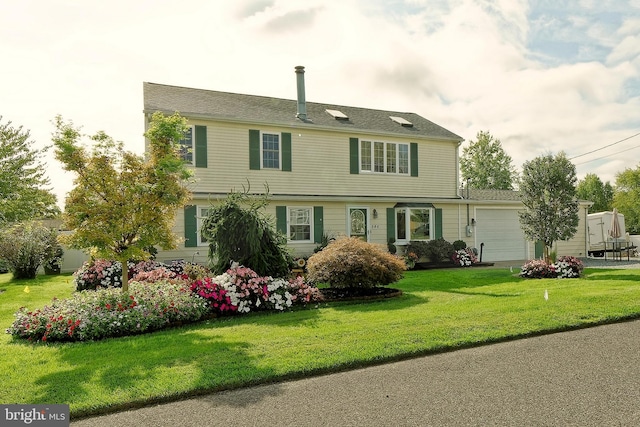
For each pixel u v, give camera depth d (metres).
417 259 16.44
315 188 16.83
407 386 3.99
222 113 15.46
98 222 7.14
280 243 9.38
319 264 9.18
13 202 19.36
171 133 7.48
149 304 6.85
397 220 17.88
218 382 4.00
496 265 17.56
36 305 8.68
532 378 4.14
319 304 8.54
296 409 3.52
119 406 3.57
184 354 4.93
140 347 5.36
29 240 13.90
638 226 44.03
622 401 3.54
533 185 12.54
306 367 4.39
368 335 5.63
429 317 6.66
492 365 4.56
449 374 4.30
